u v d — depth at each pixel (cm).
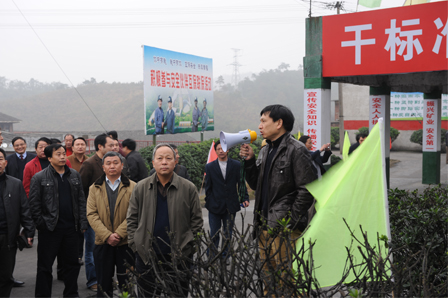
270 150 312
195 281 201
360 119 2756
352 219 217
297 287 181
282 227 198
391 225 324
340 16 691
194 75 1522
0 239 390
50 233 402
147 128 1285
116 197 385
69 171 421
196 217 316
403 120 2552
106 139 495
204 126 1599
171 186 309
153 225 304
